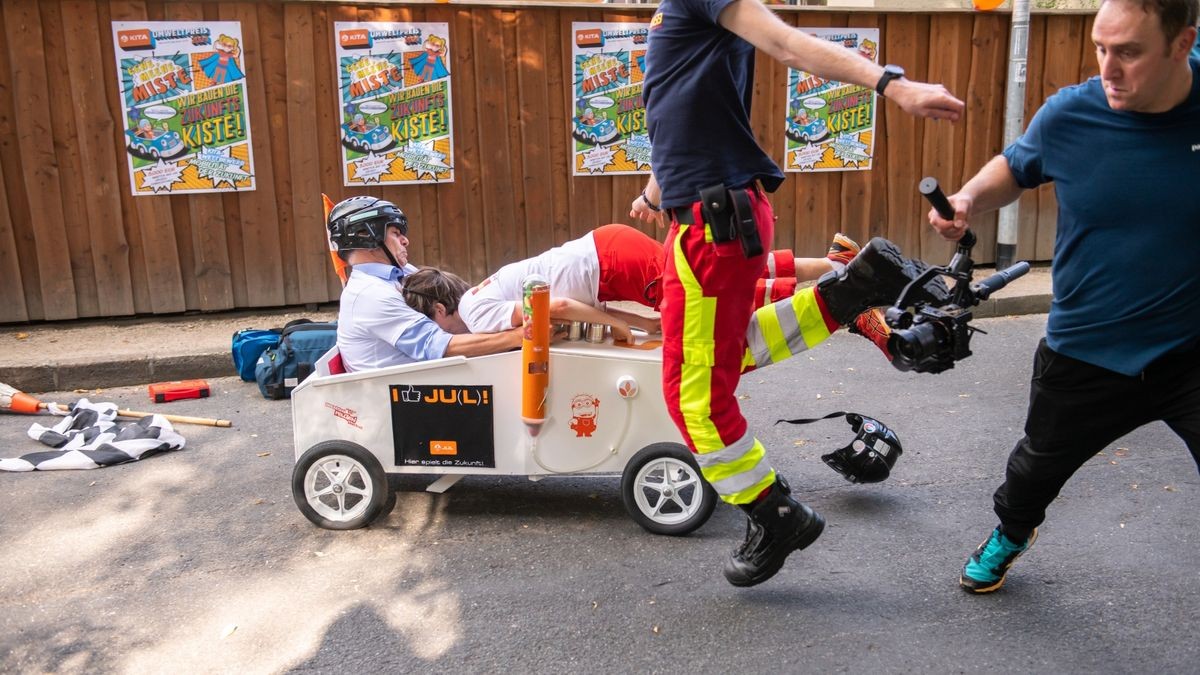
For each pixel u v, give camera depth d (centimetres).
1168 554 362
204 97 687
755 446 311
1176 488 421
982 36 811
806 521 313
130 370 622
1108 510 401
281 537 399
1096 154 257
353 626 328
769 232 299
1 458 490
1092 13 823
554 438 392
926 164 827
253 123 699
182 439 508
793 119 788
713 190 279
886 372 623
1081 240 269
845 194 816
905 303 296
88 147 677
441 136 728
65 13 657
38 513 426
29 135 668
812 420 426
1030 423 299
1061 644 305
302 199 719
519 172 749
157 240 702
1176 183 247
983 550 332
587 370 385
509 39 725
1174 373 267
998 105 830
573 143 751
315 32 695
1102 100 257
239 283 723
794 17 776
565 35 733
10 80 658
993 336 710
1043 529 386
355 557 379
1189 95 241
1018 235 855
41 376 607
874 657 301
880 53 796
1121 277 262
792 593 341
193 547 391
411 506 426
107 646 318
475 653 310
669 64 287
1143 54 230
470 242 751
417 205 738
